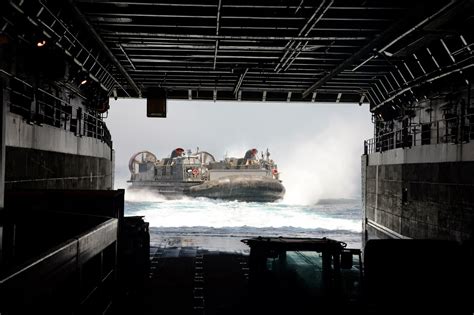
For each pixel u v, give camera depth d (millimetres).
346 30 22703
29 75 20844
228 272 20016
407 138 29641
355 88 37750
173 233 36344
